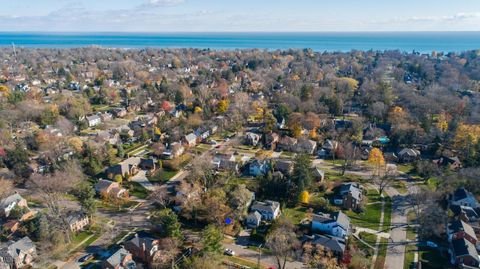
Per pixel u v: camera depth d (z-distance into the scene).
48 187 94.75
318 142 136.00
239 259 71.88
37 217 80.94
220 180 101.31
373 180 108.12
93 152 116.50
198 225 84.19
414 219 87.25
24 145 124.12
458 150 125.06
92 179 107.50
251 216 84.06
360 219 87.25
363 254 72.56
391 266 70.25
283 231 76.44
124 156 124.12
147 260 72.25
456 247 72.19
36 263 71.00
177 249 74.31
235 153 127.38
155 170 114.44
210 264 63.94
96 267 69.81
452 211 88.56
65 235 77.50
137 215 89.00
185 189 92.12
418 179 109.56
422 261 71.81
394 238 79.56
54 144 122.88
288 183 96.94
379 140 137.25
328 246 73.06
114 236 79.75
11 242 74.00
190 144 134.38
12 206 88.19
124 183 105.12
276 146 135.12
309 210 90.62
